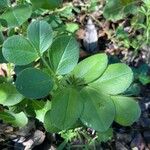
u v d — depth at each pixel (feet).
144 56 1.46
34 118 1.20
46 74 0.79
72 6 1.60
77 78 0.84
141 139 1.28
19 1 1.08
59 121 0.80
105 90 0.83
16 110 0.98
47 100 0.98
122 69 0.83
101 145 1.23
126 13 1.49
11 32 1.06
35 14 1.20
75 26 1.33
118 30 1.51
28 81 0.77
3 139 1.21
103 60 0.84
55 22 1.26
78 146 1.18
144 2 1.42
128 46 1.49
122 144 1.26
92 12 1.60
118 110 0.83
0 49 0.92
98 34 1.55
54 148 1.21
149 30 1.45
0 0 0.93
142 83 1.36
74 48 0.81
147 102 1.34
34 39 0.80
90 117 0.80
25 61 0.80
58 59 0.81
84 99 0.81
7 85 0.92
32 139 1.21
